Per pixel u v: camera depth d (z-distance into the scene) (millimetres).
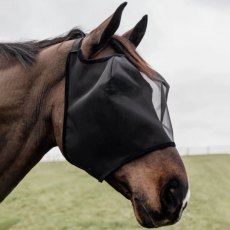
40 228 20422
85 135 3246
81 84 3307
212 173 36562
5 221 21453
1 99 3533
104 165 3244
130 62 3316
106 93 3209
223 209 25812
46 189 29234
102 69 3277
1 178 3547
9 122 3527
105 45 3350
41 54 3613
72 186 30391
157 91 3340
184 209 3170
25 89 3535
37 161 3658
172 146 3256
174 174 3139
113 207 24906
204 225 21812
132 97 3229
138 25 3725
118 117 3195
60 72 3482
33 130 3533
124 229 20297
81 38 3535
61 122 3379
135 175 3186
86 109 3240
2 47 3656
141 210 3148
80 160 3301
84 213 23500
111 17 3219
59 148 3467
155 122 3227
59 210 24109
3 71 3613
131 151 3191
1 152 3525
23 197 26750
